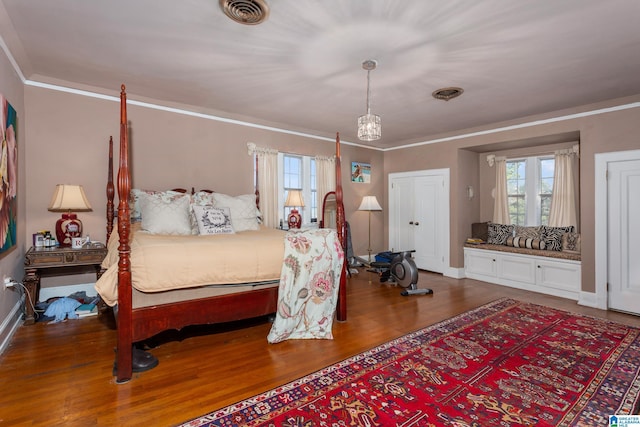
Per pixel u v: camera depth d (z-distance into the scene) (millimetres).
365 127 2957
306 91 3414
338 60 2686
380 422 1699
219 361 2373
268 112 4191
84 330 2879
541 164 5082
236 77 3062
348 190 5996
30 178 3227
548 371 2244
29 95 3201
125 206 2094
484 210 5664
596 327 3084
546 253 4336
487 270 5027
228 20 2117
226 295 2553
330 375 2176
